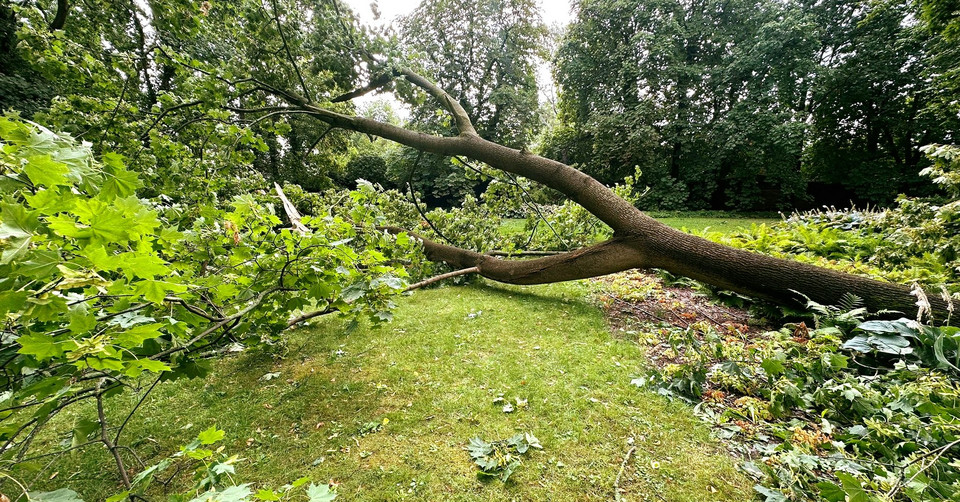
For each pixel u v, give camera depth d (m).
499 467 1.67
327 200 4.84
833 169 14.42
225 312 1.94
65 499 0.73
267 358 2.87
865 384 1.92
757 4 13.46
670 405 2.07
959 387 1.74
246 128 4.07
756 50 12.55
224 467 0.85
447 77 15.27
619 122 14.16
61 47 3.87
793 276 2.82
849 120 14.05
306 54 5.31
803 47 12.31
